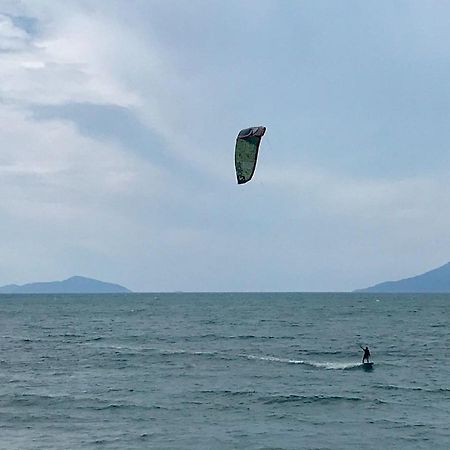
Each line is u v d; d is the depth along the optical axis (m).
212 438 31.97
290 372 52.75
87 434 32.62
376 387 45.50
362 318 134.12
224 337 85.56
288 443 31.12
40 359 61.91
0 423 34.84
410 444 31.03
